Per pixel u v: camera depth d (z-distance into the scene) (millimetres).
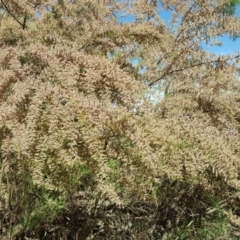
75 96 1937
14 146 1818
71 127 1865
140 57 3869
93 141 1878
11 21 4133
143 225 3254
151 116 2129
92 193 3016
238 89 3424
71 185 2260
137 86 2125
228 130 3047
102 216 3088
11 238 2719
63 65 2201
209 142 2316
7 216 2777
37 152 1920
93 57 2270
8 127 1854
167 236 3268
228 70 3457
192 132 2316
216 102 3162
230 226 3369
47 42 3535
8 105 1973
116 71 2129
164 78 3611
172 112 2889
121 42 3859
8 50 2279
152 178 2113
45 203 2672
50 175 2127
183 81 3426
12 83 2104
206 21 3680
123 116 1920
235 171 2408
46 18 4379
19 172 2061
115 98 2211
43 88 1952
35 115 1890
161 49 3879
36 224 2793
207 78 3488
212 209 3260
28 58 2406
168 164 2205
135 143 1992
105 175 1920
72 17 4426
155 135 2055
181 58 3645
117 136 2000
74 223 3055
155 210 3197
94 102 1930
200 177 2686
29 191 2623
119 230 3217
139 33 3811
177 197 3188
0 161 2469
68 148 1935
